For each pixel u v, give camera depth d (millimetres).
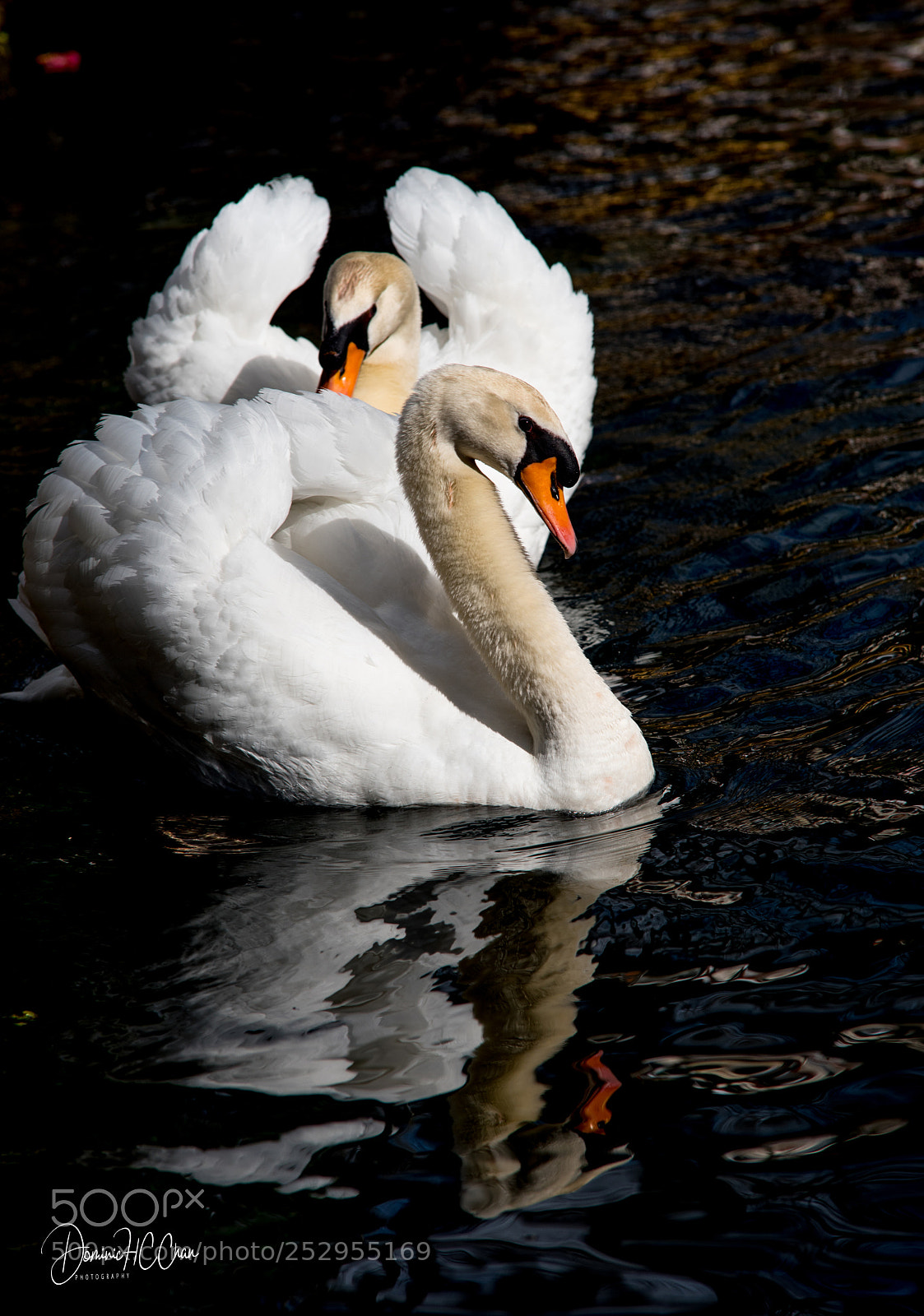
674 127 26891
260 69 32594
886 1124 6934
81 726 11836
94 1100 7379
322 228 15430
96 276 21375
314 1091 7348
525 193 23906
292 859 9789
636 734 10297
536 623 10312
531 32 34594
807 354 17562
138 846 9992
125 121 29312
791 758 10203
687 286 19953
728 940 8352
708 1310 6078
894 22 32906
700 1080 7266
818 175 23797
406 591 11305
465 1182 6762
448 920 8828
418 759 10461
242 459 10492
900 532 13398
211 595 10352
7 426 16891
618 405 16828
